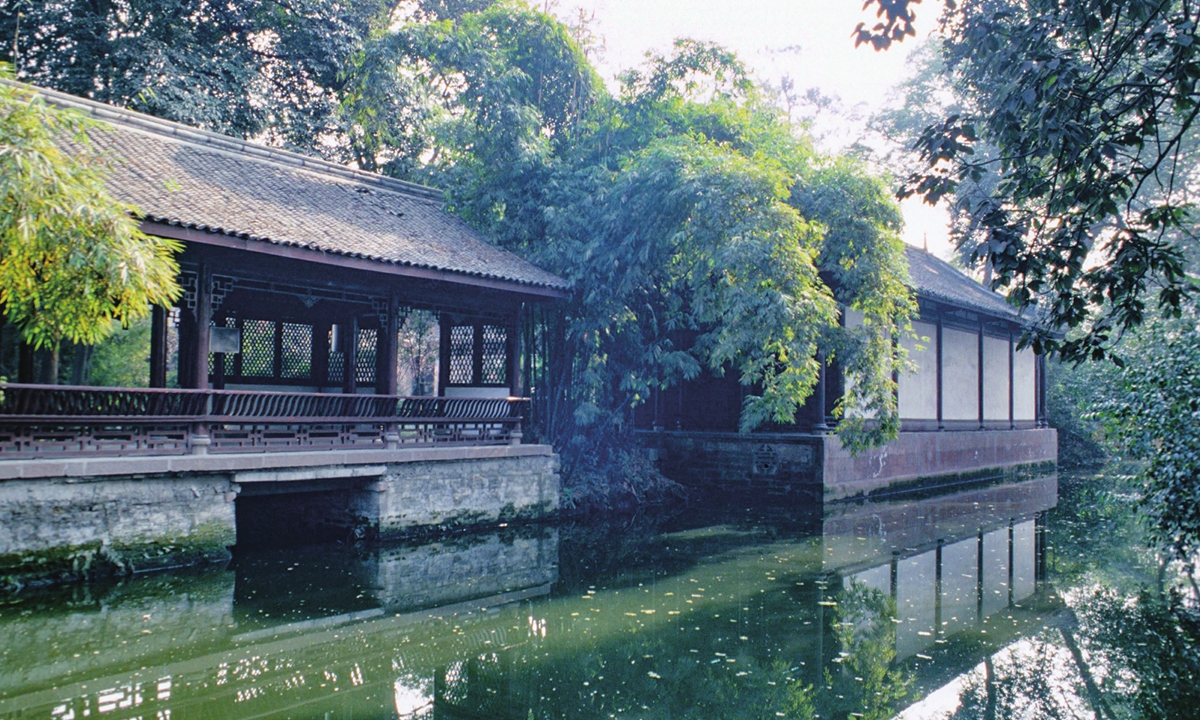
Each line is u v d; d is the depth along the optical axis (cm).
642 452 1909
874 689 641
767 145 1691
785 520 1530
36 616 798
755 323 1370
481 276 1311
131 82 1777
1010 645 757
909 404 2116
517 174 1599
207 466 1007
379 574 1020
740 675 672
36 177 647
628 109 1667
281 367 1606
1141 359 947
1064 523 1528
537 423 1677
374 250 1198
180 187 1124
